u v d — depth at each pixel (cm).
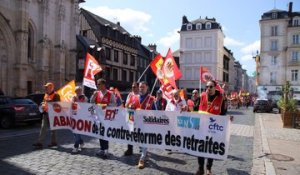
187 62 6862
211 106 730
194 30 6781
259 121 2181
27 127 1608
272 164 842
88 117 905
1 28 2636
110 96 901
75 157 860
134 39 5372
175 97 1006
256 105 3338
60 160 824
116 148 998
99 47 4228
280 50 6022
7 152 913
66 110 959
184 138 751
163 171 748
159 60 1027
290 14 6088
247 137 1363
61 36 3319
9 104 1564
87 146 1014
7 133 1348
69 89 1092
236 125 1855
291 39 5916
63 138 1166
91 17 4500
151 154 928
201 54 6769
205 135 722
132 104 870
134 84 888
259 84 6166
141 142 808
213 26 6681
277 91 5153
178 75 1001
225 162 871
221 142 707
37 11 3062
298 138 1345
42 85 3070
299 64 5828
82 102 924
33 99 1961
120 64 4841
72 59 3566
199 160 727
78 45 3953
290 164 849
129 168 764
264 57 6144
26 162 797
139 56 5525
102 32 4434
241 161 887
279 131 1593
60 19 3306
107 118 872
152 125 795
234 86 10475
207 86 731
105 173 714
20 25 2753
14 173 700
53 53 3275
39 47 3078
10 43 2719
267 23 6112
